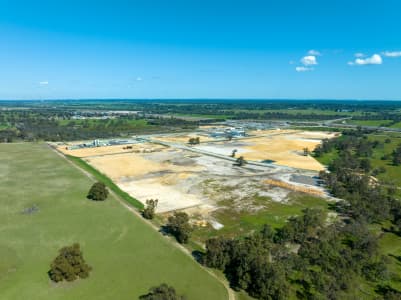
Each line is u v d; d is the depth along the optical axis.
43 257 47.50
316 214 60.09
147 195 79.56
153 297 34.69
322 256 46.47
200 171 103.75
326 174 92.56
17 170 102.44
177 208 70.25
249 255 42.19
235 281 42.75
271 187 86.12
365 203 66.62
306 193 81.12
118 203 72.38
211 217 65.38
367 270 44.44
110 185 87.44
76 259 42.12
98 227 58.84
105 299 37.97
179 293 39.50
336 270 43.22
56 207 69.06
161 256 48.75
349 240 54.56
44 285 40.53
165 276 43.28
